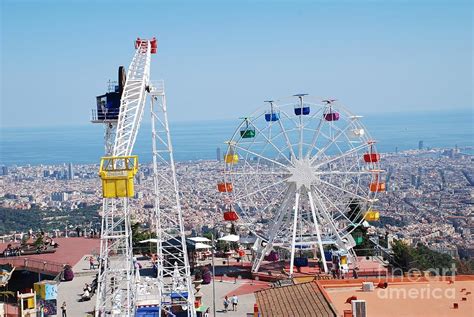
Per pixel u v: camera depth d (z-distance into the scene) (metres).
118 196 67.94
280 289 61.62
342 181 121.75
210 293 93.50
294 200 104.38
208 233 155.50
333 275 95.50
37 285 83.25
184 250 86.31
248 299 90.06
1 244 125.31
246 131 104.19
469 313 53.84
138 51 89.38
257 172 104.94
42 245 117.25
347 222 117.50
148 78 87.06
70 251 115.88
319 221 110.62
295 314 53.50
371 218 105.69
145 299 80.38
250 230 106.00
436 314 53.75
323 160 113.62
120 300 75.81
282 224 108.44
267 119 105.00
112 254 98.62
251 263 109.12
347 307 55.94
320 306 54.34
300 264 105.88
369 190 104.94
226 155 105.00
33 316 81.06
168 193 150.12
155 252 117.38
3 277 95.06
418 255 104.44
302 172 103.50
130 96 80.06
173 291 84.94
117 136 73.88
